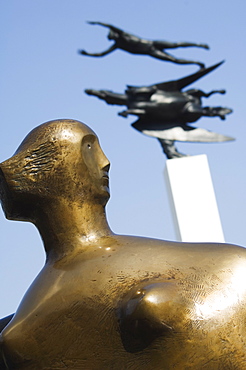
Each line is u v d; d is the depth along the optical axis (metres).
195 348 2.90
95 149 3.45
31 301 3.17
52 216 3.36
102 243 3.29
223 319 2.95
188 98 12.61
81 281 3.11
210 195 11.34
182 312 2.90
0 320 3.51
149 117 12.55
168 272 3.05
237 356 2.93
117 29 13.16
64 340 3.04
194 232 11.16
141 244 3.23
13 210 3.40
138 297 2.91
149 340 2.89
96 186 3.40
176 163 11.52
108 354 2.96
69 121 3.46
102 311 3.00
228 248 3.20
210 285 3.01
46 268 3.30
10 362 3.11
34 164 3.37
